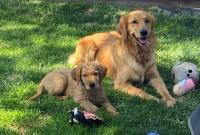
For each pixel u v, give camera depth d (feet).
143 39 23.58
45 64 26.02
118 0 37.70
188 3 37.32
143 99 22.34
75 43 29.14
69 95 22.45
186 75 23.54
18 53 27.27
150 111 21.20
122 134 19.33
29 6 35.37
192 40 29.73
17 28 31.48
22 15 33.86
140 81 24.52
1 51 27.53
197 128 15.07
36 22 32.71
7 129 19.70
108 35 26.76
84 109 21.17
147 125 20.12
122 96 22.86
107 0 37.81
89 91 21.62
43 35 30.19
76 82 22.07
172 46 28.76
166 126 20.07
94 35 27.20
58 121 20.11
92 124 19.69
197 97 22.75
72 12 34.47
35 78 24.14
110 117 20.48
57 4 35.70
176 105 21.84
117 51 24.79
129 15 24.17
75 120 19.70
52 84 22.43
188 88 22.94
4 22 32.68
